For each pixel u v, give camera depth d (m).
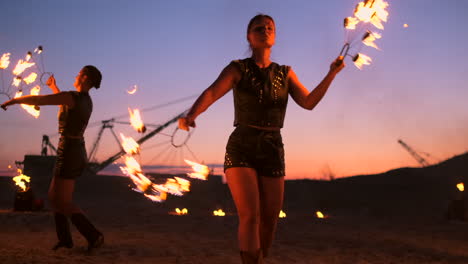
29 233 6.91
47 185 38.53
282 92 2.88
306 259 5.04
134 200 35.16
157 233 7.27
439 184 42.06
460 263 5.11
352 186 41.97
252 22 2.96
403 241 6.90
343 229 8.77
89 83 4.70
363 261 5.03
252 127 2.78
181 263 4.52
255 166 2.79
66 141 4.53
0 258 4.37
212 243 6.17
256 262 2.64
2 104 4.19
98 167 49.03
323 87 2.68
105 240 6.12
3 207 18.58
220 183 38.44
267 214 2.94
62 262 4.25
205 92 2.70
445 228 9.20
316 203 34.97
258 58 2.96
